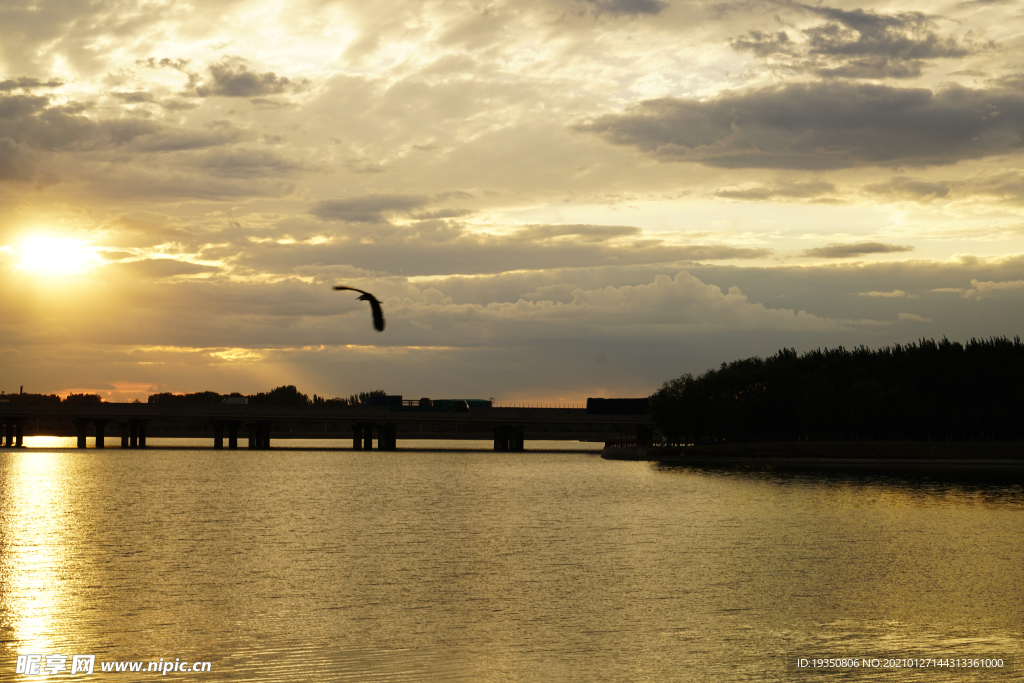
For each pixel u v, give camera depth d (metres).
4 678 38.75
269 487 127.50
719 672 39.97
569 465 185.25
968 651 42.97
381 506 101.44
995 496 114.00
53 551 68.75
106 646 43.19
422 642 43.84
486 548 70.19
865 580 57.62
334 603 51.41
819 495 114.50
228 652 42.19
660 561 64.31
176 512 95.12
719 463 190.88
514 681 38.59
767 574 59.56
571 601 51.97
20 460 198.12
